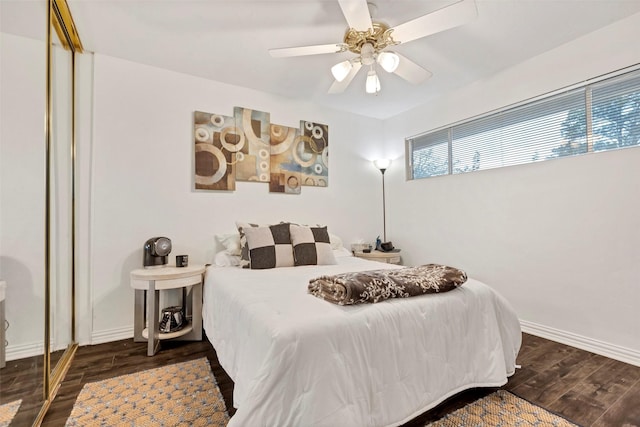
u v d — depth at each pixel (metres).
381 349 1.29
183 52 2.42
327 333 1.20
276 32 2.16
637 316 2.01
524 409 1.51
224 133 2.93
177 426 1.39
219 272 2.27
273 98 3.23
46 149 1.64
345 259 2.88
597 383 1.76
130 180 2.52
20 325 1.42
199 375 1.86
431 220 3.46
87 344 2.33
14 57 1.51
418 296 1.53
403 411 1.30
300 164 3.38
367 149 3.96
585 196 2.26
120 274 2.46
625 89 2.13
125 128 2.51
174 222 2.69
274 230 2.56
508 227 2.74
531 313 2.57
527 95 2.59
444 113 3.31
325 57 2.50
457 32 2.19
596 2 1.90
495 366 1.59
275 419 1.05
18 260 1.44
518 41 2.32
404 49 2.41
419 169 3.72
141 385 1.74
